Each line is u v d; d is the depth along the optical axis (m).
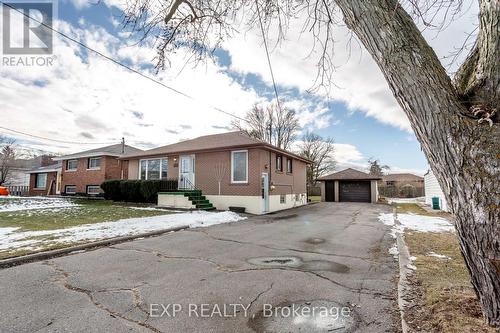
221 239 7.01
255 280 4.02
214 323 2.79
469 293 3.25
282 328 2.69
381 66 2.37
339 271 4.47
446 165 2.18
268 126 31.30
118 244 6.34
